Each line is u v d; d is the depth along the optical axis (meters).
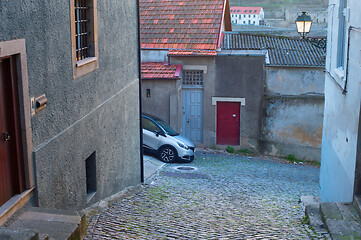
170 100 18.77
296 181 14.57
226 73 19.27
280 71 18.94
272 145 19.55
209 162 16.91
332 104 10.36
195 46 19.89
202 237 6.95
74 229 5.64
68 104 7.46
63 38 7.19
